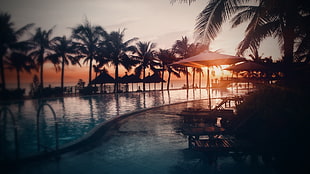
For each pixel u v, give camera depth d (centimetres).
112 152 477
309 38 682
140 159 433
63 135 752
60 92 2408
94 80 2966
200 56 830
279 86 543
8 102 1260
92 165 400
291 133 403
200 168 391
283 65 706
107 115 1200
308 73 596
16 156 405
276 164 405
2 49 1120
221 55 816
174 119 881
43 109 1381
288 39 706
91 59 3238
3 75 1053
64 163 409
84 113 1266
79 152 476
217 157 449
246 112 527
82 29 3091
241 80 851
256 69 1270
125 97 2319
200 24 599
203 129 527
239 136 487
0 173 359
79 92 2642
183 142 555
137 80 3378
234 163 416
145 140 573
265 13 661
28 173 361
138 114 1013
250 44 833
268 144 418
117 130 689
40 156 433
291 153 393
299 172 368
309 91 470
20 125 892
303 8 631
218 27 584
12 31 1168
